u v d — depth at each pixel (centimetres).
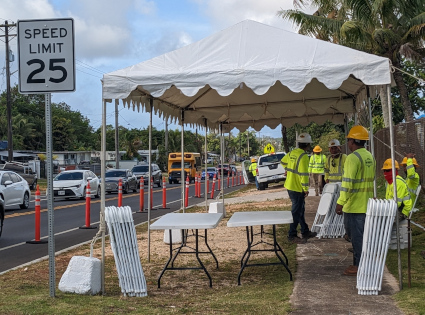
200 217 784
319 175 2070
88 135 10712
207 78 705
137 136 9225
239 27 752
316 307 587
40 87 617
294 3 2286
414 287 664
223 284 738
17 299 627
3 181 2052
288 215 783
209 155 8825
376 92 924
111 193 3306
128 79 718
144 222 1555
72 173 2788
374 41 2100
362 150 710
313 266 825
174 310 589
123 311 582
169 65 730
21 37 620
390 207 642
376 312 562
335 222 1099
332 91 1112
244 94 1112
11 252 1120
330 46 707
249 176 3828
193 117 1202
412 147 1573
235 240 1113
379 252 642
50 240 636
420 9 2119
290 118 1426
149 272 826
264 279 756
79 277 666
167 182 5312
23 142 7900
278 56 707
